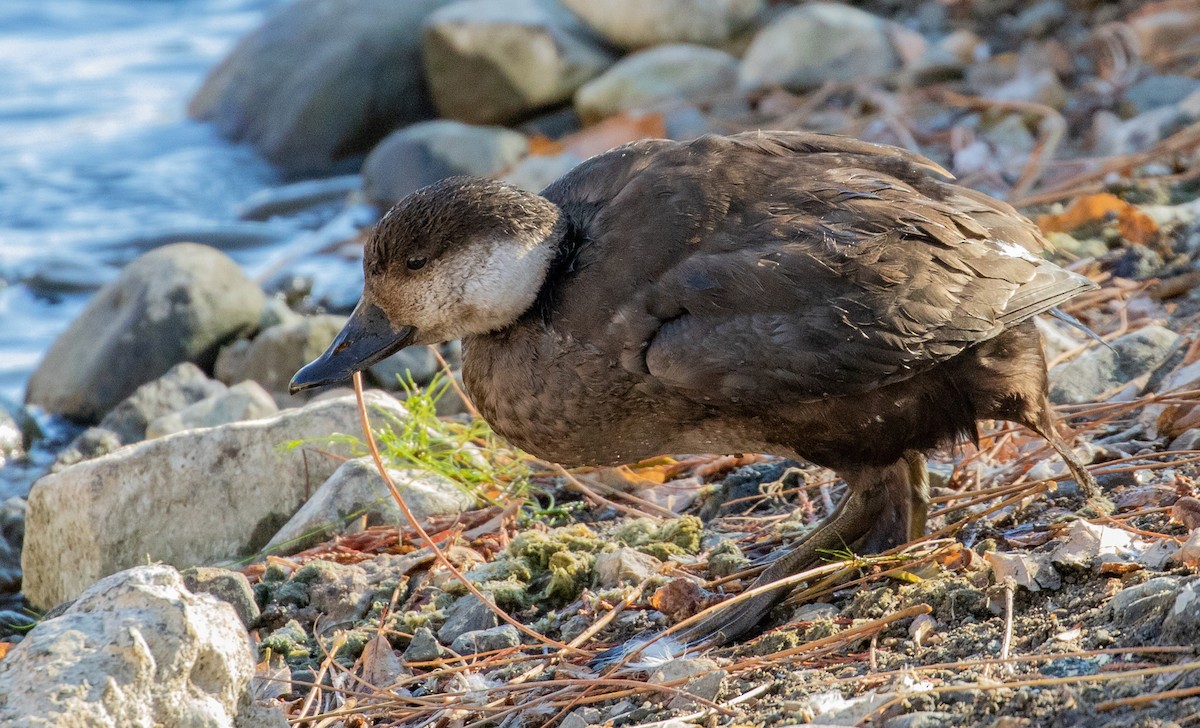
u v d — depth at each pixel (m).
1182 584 6.19
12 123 22.41
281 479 9.92
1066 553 7.02
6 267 17.44
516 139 18.36
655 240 7.43
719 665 6.92
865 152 8.01
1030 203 13.62
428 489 9.66
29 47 26.64
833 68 18.27
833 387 7.16
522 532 8.91
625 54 20.28
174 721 5.74
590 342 7.48
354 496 9.49
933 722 5.78
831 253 7.21
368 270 8.03
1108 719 5.51
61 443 13.63
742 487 9.52
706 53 19.14
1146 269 11.75
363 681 7.45
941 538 7.97
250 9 29.06
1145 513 7.69
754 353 7.14
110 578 5.99
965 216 7.50
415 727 7.01
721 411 7.42
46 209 19.08
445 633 7.95
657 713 6.63
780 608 7.66
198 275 14.35
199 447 9.89
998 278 7.36
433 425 10.05
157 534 9.72
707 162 7.70
